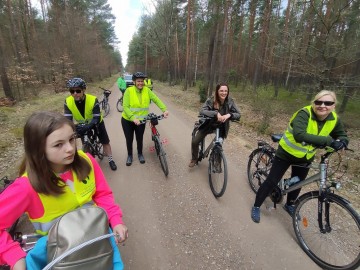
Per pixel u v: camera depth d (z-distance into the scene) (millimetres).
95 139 4520
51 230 1225
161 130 7637
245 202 3633
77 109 3834
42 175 1281
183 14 26203
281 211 3410
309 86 9977
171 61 33688
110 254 1281
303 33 9680
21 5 18328
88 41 28531
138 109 4504
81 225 1224
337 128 2531
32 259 1256
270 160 3564
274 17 14945
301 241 2771
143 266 2494
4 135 6535
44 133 1225
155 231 2998
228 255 2650
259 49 18781
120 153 5469
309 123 2469
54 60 19297
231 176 4473
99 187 1689
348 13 7984
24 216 3041
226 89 3660
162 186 4051
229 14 16094
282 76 24188
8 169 4551
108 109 10258
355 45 8609
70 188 1454
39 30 21281
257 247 2766
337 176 5043
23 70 14555
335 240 2727
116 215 1641
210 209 3445
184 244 2797
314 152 2664
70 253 1102
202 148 4531
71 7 25375
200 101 14781
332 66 9305
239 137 7422
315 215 3100
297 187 2900
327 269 2465
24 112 9664
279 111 12062
